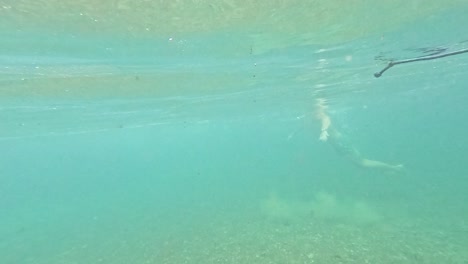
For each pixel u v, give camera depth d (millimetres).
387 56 13859
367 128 87000
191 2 7152
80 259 13945
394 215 15945
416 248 11102
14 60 10281
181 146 111625
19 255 15773
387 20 9594
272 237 13641
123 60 11383
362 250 11266
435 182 24953
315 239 12867
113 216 23734
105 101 19453
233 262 11242
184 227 17484
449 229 12898
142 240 15758
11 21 7398
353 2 7953
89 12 7277
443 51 3613
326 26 9602
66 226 21781
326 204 19891
